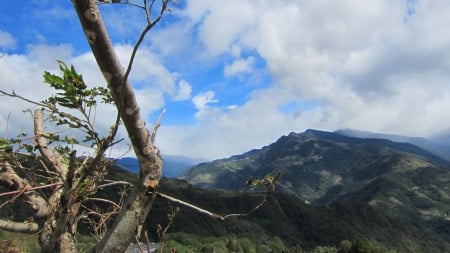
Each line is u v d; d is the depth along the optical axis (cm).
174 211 364
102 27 216
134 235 277
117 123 248
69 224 328
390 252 14462
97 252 271
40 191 357
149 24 215
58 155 359
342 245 11575
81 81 255
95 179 314
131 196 281
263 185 310
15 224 384
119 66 232
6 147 313
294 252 12462
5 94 253
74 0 207
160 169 285
